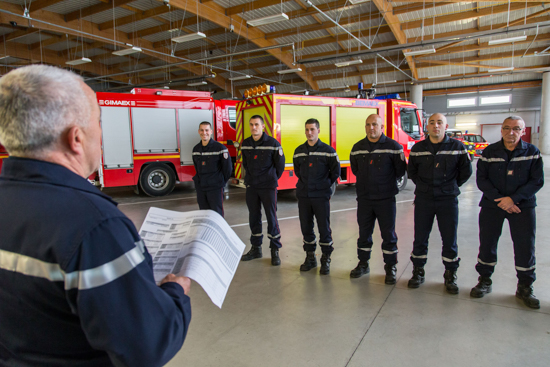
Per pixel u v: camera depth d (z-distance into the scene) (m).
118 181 7.30
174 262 1.00
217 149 4.22
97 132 0.81
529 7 11.82
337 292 2.96
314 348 2.15
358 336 2.28
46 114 0.69
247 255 3.83
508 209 2.60
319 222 3.38
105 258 0.64
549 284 2.99
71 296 0.63
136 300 0.66
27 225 0.66
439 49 16.09
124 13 11.98
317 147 3.39
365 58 17.88
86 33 11.94
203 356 2.10
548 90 19.67
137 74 20.44
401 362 2.00
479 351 2.09
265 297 2.89
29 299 0.67
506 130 2.66
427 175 2.96
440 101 24.88
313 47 16.39
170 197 7.93
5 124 0.69
